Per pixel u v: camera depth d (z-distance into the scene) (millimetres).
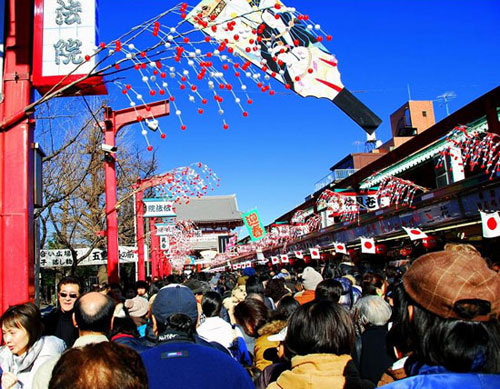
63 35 5996
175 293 3072
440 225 10211
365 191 16219
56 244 18359
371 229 13750
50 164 12031
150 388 2475
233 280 13055
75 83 4789
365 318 3781
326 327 2809
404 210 11602
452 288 1660
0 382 3494
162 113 11633
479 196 8867
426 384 1634
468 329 1663
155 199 17281
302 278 6512
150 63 4578
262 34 6434
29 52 6016
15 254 5555
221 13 6117
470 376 1632
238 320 4789
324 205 18938
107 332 3645
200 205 55500
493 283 1684
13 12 6055
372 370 3436
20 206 5648
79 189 15930
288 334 2949
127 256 18188
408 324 1869
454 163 11375
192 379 2508
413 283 1794
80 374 1788
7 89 5820
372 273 5879
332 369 2736
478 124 10898
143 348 3756
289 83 7324
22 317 3625
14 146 5746
